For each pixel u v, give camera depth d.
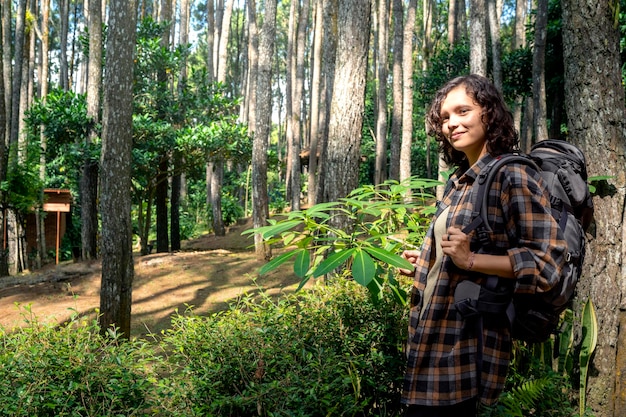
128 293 5.67
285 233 2.34
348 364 2.69
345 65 5.08
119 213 5.59
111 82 5.56
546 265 1.44
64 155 14.16
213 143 13.98
